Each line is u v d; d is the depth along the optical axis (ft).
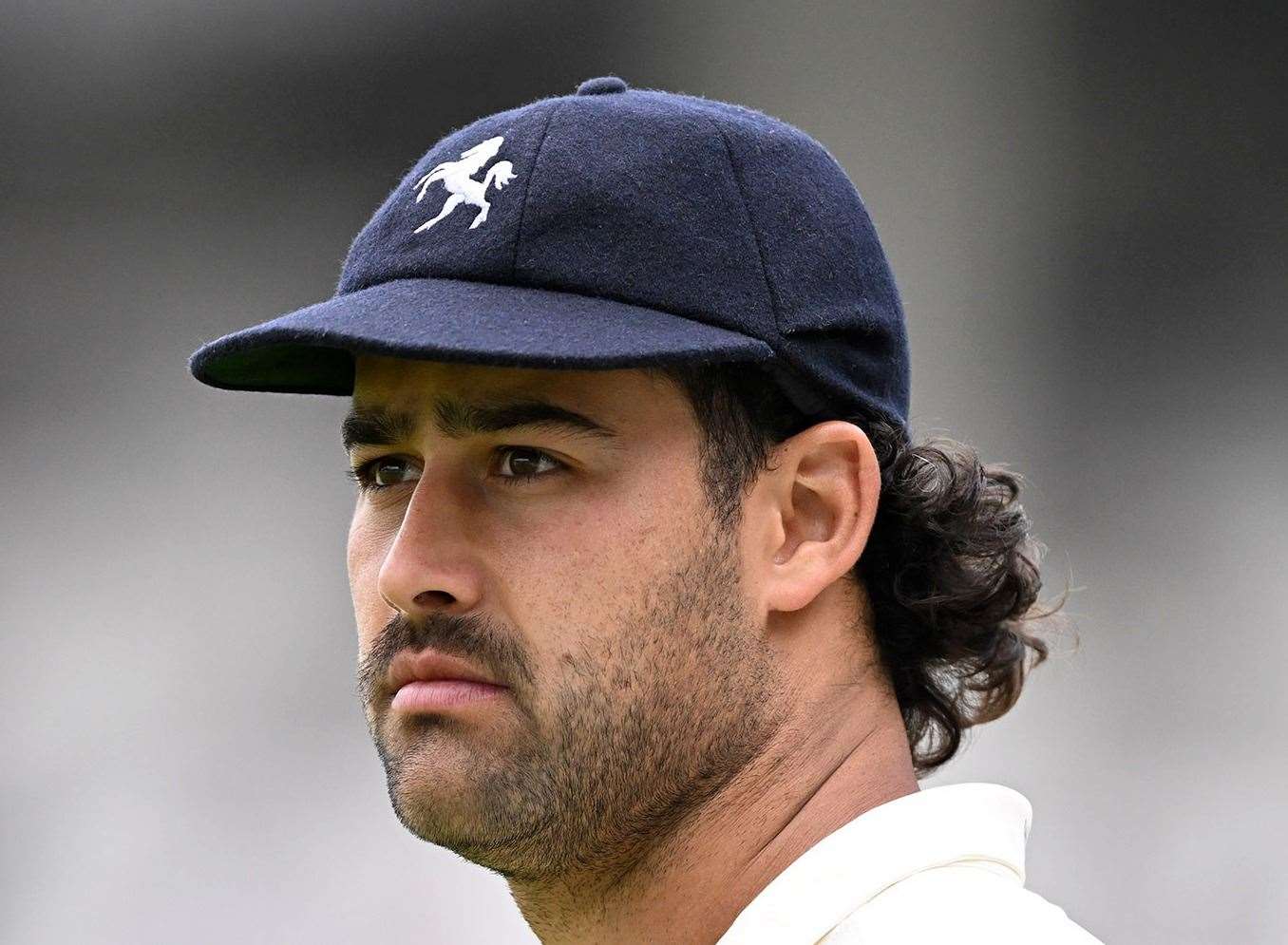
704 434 22.85
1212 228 108.47
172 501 117.70
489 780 21.88
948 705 27.66
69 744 106.73
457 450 22.67
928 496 26.18
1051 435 106.63
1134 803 88.63
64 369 122.42
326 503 116.06
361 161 125.29
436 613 22.31
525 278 22.39
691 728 22.47
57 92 127.34
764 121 24.84
